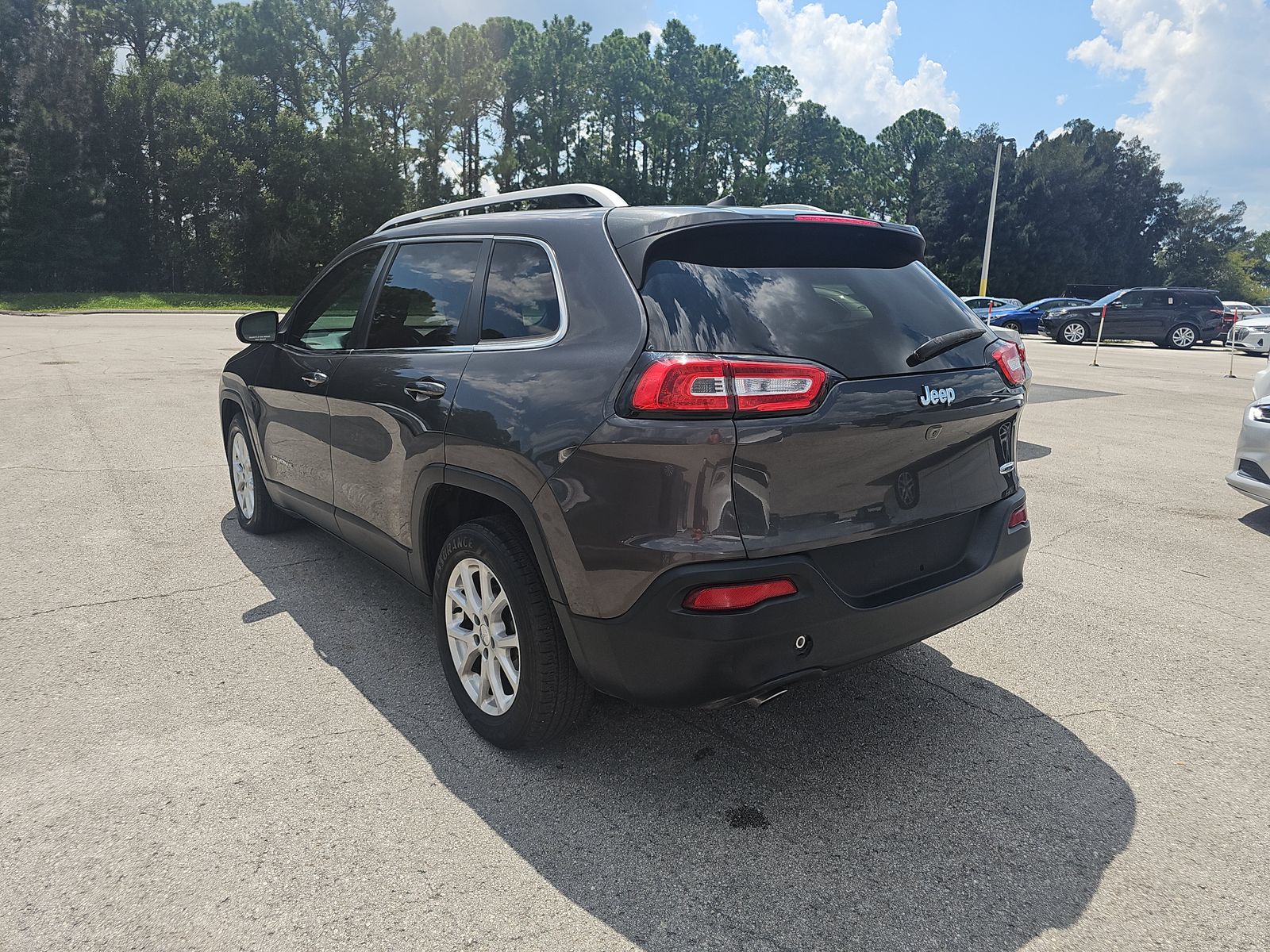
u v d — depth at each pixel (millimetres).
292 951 2000
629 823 2518
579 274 2641
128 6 55562
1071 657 3721
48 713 3094
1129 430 9617
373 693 3297
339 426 3691
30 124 47562
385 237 3793
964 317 2969
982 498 2887
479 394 2781
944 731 3072
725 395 2225
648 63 69625
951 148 78625
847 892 2230
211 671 3457
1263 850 2414
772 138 79375
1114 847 2426
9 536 5129
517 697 2771
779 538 2312
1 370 13375
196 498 6031
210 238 53281
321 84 56562
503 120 66000
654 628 2322
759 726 3102
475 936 2059
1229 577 4766
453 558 2977
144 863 2305
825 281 2633
